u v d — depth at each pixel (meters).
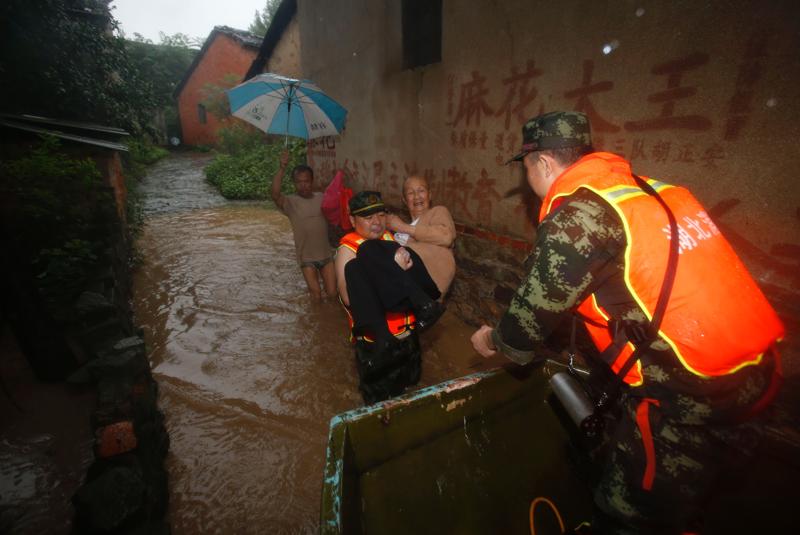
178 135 25.70
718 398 1.04
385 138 4.61
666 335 1.04
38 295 2.47
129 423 1.92
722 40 1.85
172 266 5.81
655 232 1.04
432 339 3.73
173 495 2.20
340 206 4.02
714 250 1.08
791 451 1.67
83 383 2.56
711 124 1.94
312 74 6.05
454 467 1.70
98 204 4.28
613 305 1.13
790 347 1.79
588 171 1.17
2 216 2.37
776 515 1.66
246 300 4.65
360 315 2.05
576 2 2.45
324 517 1.13
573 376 1.58
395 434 1.59
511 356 1.29
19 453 2.11
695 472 1.11
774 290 1.83
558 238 1.10
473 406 1.79
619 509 1.22
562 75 2.62
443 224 3.17
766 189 1.80
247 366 3.39
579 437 1.82
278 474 2.36
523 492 1.74
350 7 4.79
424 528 1.54
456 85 3.50
